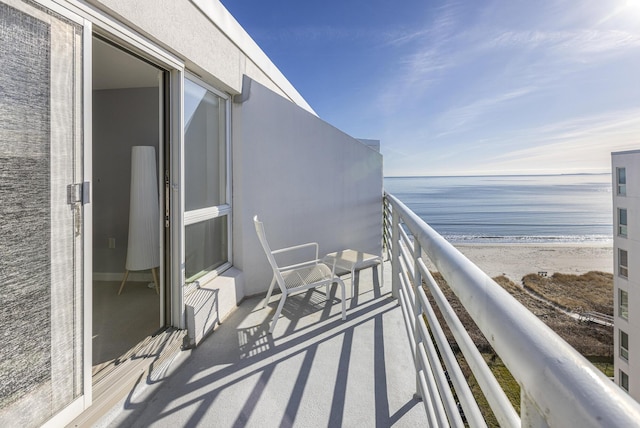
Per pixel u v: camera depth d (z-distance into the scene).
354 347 2.26
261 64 3.64
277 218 3.53
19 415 1.17
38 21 1.22
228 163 3.09
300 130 3.73
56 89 1.30
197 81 2.54
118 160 3.67
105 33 1.59
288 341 2.34
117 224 3.65
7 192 1.13
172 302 2.23
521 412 0.46
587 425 0.30
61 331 1.34
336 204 4.20
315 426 1.54
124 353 1.95
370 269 4.30
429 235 1.28
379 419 1.58
